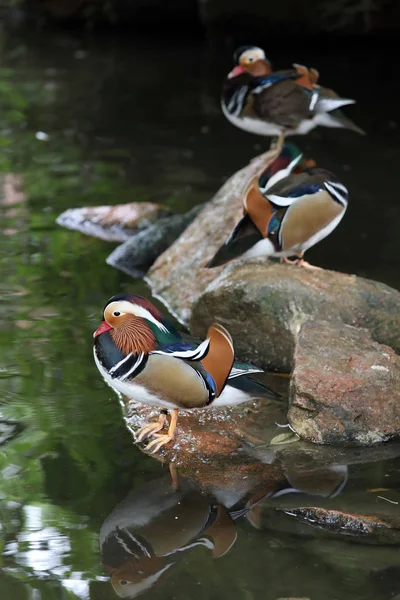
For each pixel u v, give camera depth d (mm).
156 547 7078
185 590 6594
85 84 25297
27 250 14141
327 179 10539
